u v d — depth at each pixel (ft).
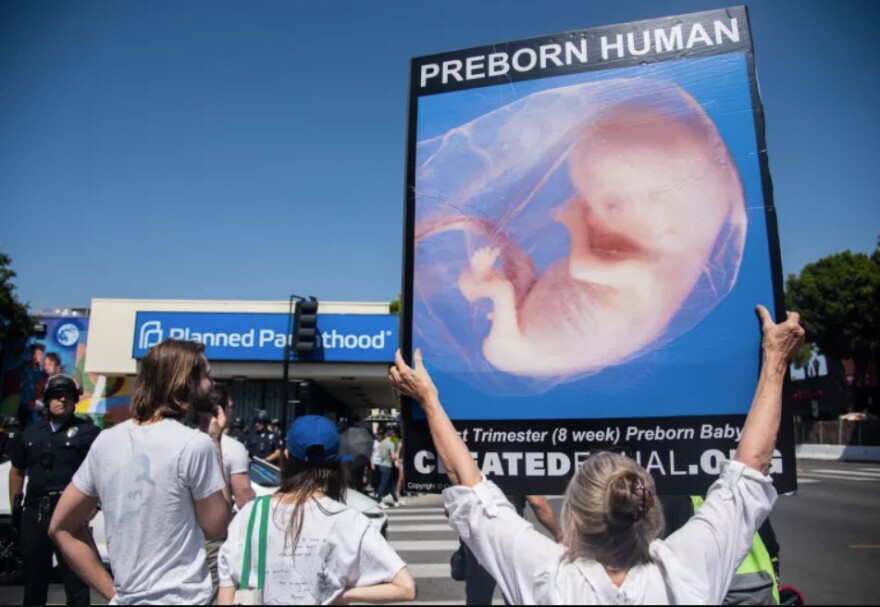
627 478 5.30
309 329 42.96
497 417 7.59
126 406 89.20
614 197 7.73
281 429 42.11
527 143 8.14
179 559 7.01
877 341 75.20
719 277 7.31
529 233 7.91
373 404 122.72
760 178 7.41
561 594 5.26
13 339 82.28
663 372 7.27
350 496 21.45
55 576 16.79
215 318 63.57
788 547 22.81
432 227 8.23
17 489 14.34
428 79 8.66
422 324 7.98
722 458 7.00
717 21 7.87
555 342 7.60
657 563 5.34
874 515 30.30
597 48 8.14
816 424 88.07
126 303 73.51
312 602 6.79
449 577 21.17
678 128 7.72
